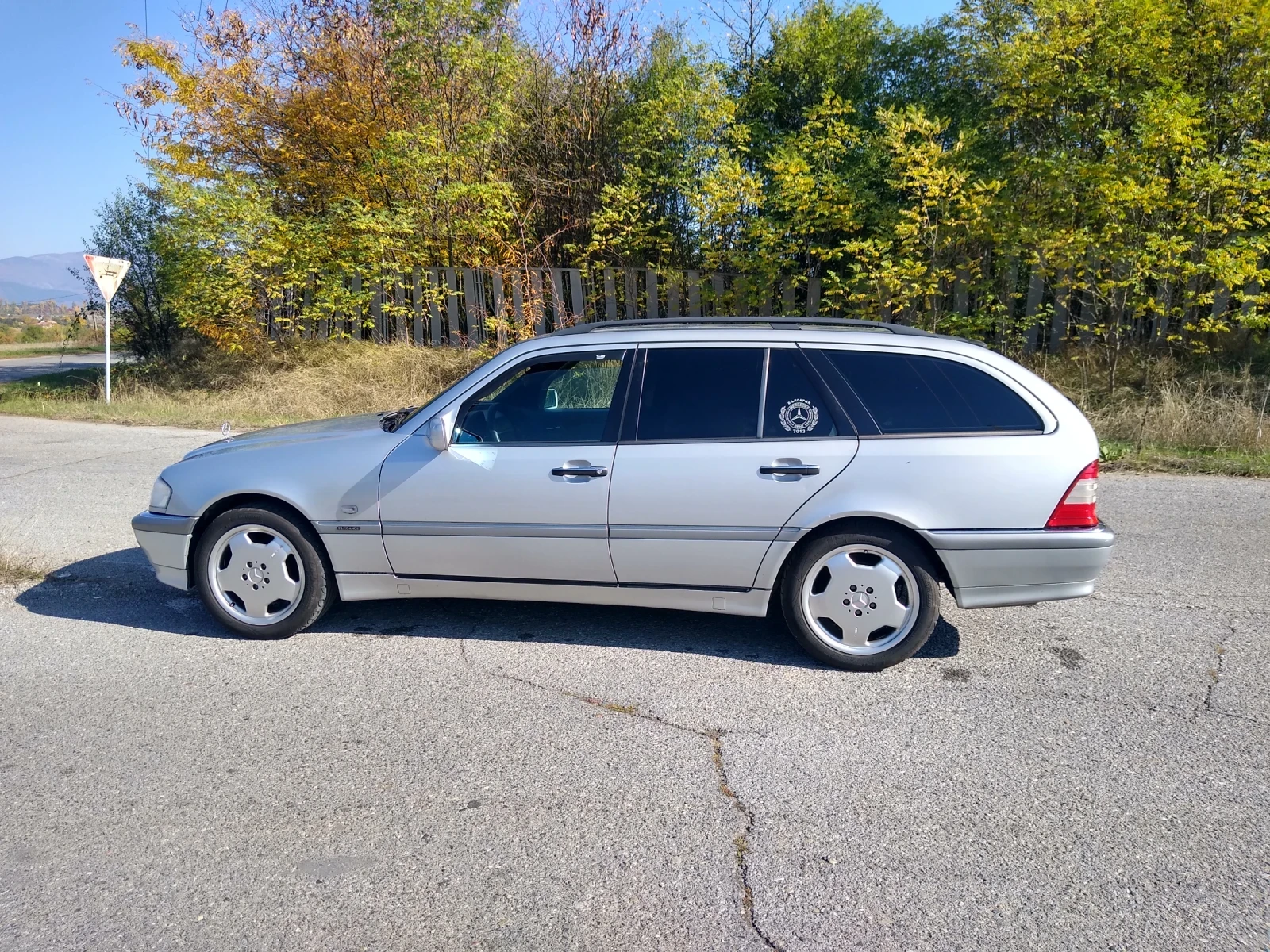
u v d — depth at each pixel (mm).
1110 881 2807
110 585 5680
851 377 4391
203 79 14602
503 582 4641
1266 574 5918
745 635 4914
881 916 2654
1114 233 10539
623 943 2553
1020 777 3426
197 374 15430
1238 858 2920
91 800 3277
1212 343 11336
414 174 13906
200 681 4293
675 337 4574
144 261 17719
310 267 14320
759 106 13406
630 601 4582
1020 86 10852
